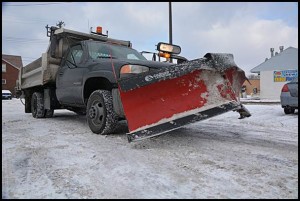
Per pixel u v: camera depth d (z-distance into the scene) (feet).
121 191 6.86
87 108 14.75
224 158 9.60
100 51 16.81
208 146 11.41
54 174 8.02
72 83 16.75
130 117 10.79
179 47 15.93
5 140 12.78
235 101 11.14
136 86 10.80
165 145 11.59
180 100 11.23
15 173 8.11
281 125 17.48
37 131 15.46
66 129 16.17
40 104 22.72
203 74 11.41
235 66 11.55
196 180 7.54
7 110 34.83
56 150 10.77
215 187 7.06
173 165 8.83
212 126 17.17
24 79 26.81
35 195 6.61
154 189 6.97
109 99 13.75
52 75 19.69
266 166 8.70
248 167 8.60
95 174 8.03
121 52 17.60
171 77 11.10
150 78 10.91
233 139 12.91
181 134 14.17
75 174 8.02
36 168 8.55
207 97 11.30
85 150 10.76
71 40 19.93
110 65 13.56
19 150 10.78
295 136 13.76
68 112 29.66
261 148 11.08
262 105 36.63
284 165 8.82
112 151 10.60
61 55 19.34
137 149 10.91
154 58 19.40
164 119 10.87
